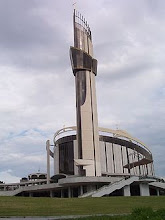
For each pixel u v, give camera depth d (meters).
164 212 19.50
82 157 95.31
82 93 101.88
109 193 75.31
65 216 28.67
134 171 139.25
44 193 97.69
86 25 111.81
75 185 85.00
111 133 134.62
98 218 20.73
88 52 106.88
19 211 34.56
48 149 115.69
